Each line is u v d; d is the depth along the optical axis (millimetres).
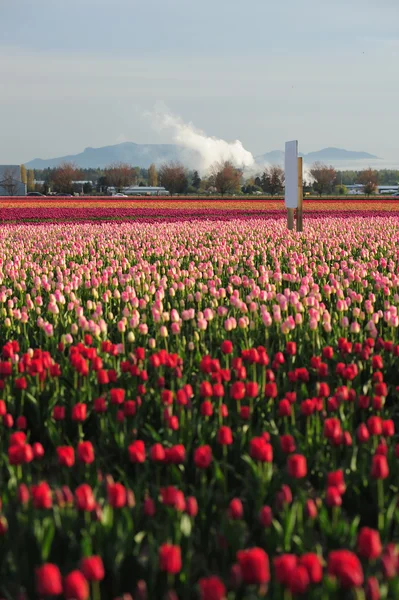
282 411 11766
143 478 10484
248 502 10070
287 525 8594
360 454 11312
